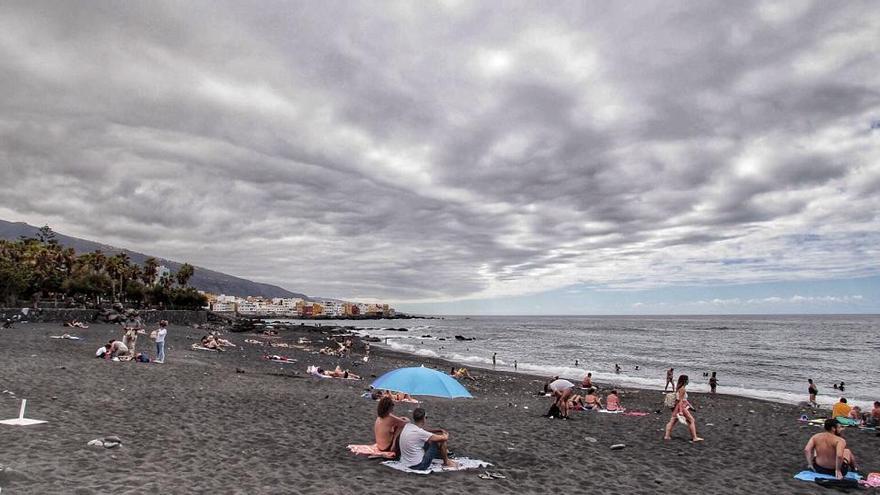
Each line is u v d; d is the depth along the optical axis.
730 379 48.53
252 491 8.37
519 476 10.85
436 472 10.43
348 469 10.23
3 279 68.50
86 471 8.52
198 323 109.06
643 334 140.12
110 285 112.06
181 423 13.20
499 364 57.41
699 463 13.34
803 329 164.12
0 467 7.91
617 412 22.64
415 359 60.00
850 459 12.06
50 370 20.08
